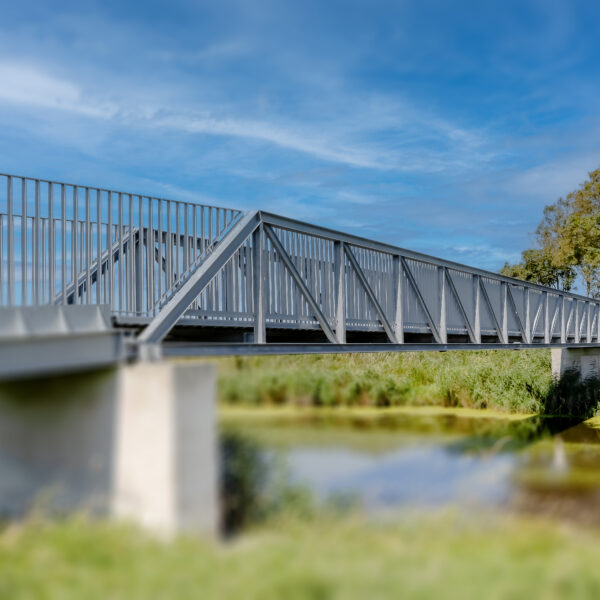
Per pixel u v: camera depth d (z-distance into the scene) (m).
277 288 15.37
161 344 10.84
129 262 13.42
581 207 56.41
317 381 22.84
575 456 20.23
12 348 7.95
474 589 8.00
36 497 9.11
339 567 8.25
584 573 8.81
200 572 7.63
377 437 21.12
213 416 8.62
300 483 11.01
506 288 26.88
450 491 14.00
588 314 36.53
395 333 18.97
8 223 11.62
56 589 7.17
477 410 30.47
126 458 8.50
